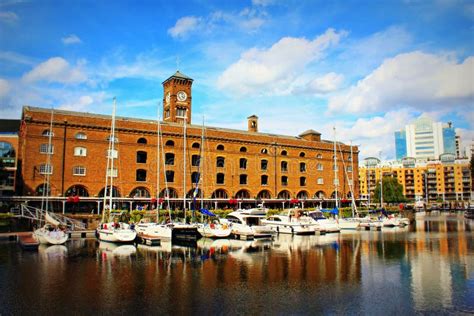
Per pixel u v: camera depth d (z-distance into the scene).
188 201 70.19
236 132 79.25
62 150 60.84
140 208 63.69
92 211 58.22
